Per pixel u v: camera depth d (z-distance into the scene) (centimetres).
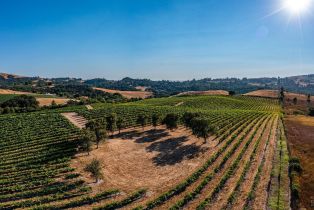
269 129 9012
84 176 5312
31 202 4319
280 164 5475
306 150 6494
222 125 9481
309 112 14750
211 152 6488
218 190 4397
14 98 16662
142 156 6372
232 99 18662
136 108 13038
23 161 6278
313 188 4459
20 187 4872
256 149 6569
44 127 9531
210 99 17738
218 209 3853
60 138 8038
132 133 8694
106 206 4066
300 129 9075
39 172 5600
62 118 11019
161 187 4700
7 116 12112
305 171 5138
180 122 9788
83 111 12544
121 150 6850
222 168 5434
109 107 13638
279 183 4606
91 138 6600
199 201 4150
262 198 4112
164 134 8444
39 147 7275
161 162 5950
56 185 4962
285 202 3988
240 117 11225
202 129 7294
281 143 7075
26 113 13425
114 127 8344
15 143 7706
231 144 7156
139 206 3997
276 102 19575
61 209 4125
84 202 4291
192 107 15300
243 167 5419
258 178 4778
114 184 4897
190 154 6419
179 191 4509
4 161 6325
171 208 3906
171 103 16350
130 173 5388
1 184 5116
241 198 4134
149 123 10031
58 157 6366
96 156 6412
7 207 4225
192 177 4878
